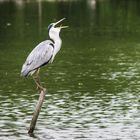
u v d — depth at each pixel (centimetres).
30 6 8162
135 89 2861
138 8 8069
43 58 1970
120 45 4569
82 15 7225
